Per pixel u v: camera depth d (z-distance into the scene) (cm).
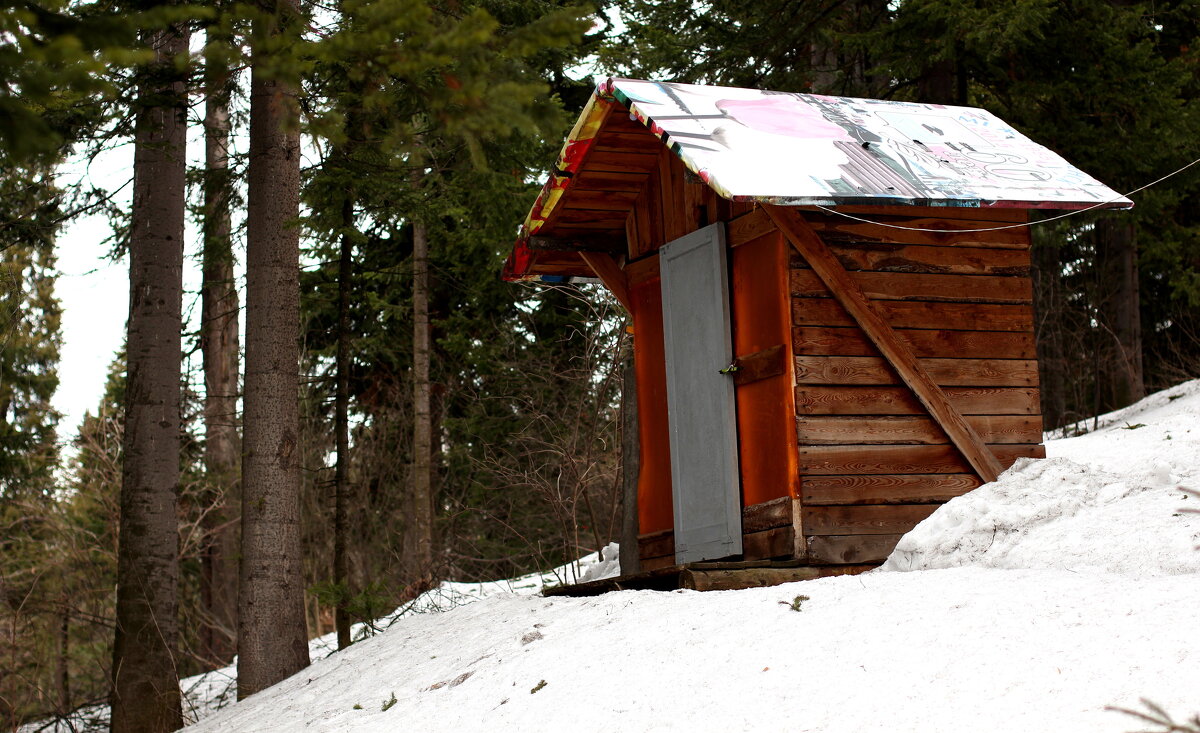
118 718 1167
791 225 834
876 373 851
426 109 705
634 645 632
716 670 554
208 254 1429
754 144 841
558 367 2086
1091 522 686
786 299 836
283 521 1128
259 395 1141
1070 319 2403
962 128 967
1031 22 1455
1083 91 1666
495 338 2325
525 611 852
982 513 738
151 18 455
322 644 1488
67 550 2166
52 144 448
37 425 2302
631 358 1584
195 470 2472
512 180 1456
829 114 937
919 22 1612
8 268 1281
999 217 910
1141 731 386
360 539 2450
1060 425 2050
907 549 747
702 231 916
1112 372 2172
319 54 518
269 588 1111
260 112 1158
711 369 899
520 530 2062
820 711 474
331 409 2517
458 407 2498
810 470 820
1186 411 1401
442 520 2245
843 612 591
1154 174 1773
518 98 532
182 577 2602
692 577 769
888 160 862
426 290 2180
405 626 1027
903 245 877
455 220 2145
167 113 1238
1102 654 462
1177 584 535
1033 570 630
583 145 959
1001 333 897
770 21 1780
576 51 1673
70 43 416
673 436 941
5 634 2027
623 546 1033
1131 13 1669
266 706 933
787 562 800
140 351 1230
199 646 2309
